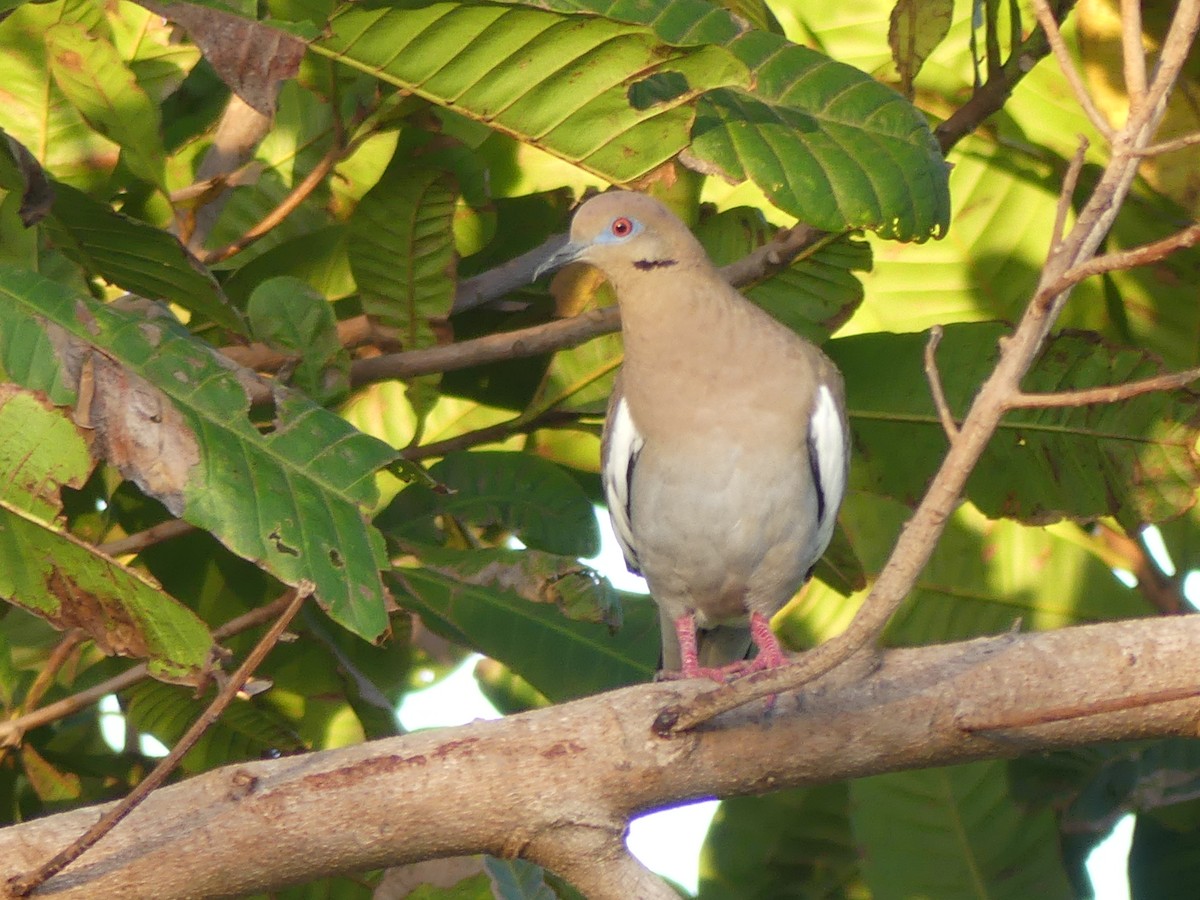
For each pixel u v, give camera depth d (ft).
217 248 28.63
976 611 30.66
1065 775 28.58
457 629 25.85
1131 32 14.61
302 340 25.46
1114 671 17.74
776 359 26.43
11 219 24.58
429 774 17.11
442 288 27.22
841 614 31.89
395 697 31.71
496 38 21.79
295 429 19.61
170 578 27.76
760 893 30.27
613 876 17.49
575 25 21.40
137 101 25.36
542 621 26.53
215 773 17.02
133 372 19.20
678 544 27.22
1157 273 29.94
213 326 27.91
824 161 22.94
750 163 22.80
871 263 28.02
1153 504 26.71
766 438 26.35
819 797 30.60
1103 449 26.68
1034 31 26.40
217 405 19.35
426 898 24.18
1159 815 29.58
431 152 26.94
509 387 30.01
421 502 27.50
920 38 26.21
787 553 27.30
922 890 28.07
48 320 19.24
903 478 28.37
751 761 17.78
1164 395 25.99
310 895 26.89
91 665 28.94
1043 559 30.68
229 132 28.32
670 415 26.50
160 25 28.94
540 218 29.63
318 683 27.68
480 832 17.26
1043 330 14.02
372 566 19.20
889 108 23.48
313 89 27.25
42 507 18.58
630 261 26.25
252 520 18.80
